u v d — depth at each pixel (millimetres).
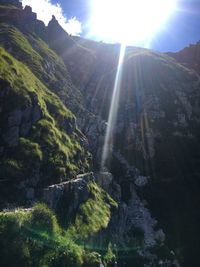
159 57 181625
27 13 154500
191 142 127688
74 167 70125
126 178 108750
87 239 56344
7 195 50250
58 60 141250
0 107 59188
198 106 144750
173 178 113500
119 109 141375
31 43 128750
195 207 102062
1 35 112875
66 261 45844
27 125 62656
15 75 69812
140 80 157375
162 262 78188
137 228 87062
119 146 123375
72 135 81812
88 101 138625
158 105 142375
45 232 46500
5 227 42062
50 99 82812
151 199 103750
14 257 40406
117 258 67438
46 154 62375
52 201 55656
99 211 68000
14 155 56281
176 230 92688
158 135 129500
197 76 165875
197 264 81750
